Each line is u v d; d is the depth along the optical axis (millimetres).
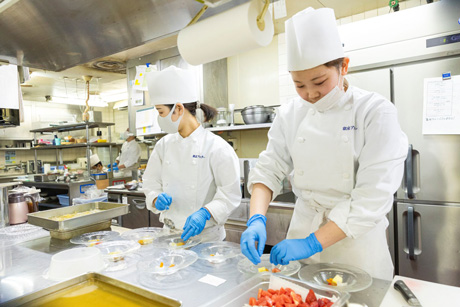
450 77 1967
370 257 1195
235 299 847
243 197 2918
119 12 1121
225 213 1527
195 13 1171
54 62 1716
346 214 1038
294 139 1309
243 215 2842
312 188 1254
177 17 1198
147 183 1849
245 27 990
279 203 2635
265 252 2842
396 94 2143
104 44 1451
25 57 1604
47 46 1445
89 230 1646
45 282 1030
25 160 7293
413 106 2084
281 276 914
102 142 5773
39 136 7312
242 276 1022
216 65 3682
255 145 3609
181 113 1595
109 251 1273
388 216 2184
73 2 1023
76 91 6602
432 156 2037
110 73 4992
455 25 1912
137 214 3482
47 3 1016
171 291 925
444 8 1942
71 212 1868
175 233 1545
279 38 3467
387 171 1031
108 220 1749
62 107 7996
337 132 1144
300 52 959
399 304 812
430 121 2027
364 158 1087
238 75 3803
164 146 1830
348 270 1041
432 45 1983
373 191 1025
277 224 2652
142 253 1267
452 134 1968
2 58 1620
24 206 1977
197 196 1659
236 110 3809
